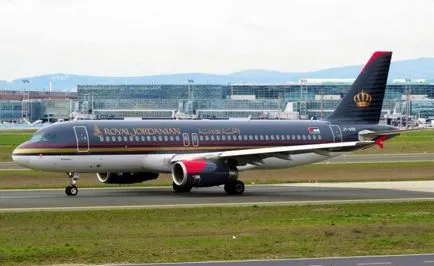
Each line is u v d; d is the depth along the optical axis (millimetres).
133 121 171000
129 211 133750
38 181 196000
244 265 87375
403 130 193125
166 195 162625
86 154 162375
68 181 196125
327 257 91938
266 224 119625
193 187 164625
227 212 133750
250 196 161500
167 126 172750
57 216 127188
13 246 99375
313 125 190000
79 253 93625
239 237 106312
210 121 179500
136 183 185750
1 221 121750
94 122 166250
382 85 197625
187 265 87375
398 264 87625
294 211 135875
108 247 98000
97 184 187750
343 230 112375
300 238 105562
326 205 144250
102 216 127750
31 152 159000
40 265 87000
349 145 166250
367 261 89438
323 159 187250
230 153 164125
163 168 170250
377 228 114312
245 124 182625
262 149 167625
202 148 174875
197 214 131000
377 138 195125
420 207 141750
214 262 88875
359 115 195875
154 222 121875
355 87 195500
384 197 159875
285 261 89500
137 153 167375
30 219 123875
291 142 185750
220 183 161875
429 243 101312
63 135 161375
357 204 146000
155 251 95250
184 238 105750
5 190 173125
